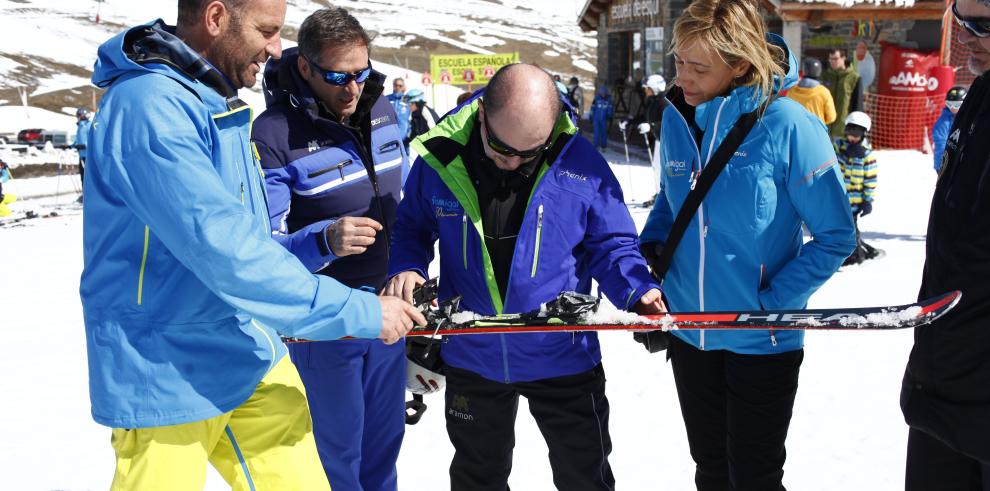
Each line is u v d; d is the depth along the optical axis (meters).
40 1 45.94
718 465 2.95
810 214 2.58
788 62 2.61
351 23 2.90
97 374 2.02
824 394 4.48
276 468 2.21
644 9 23.53
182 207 1.87
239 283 1.92
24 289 8.03
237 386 2.09
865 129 7.63
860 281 7.07
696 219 2.71
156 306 1.99
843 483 3.49
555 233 2.60
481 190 2.61
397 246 2.78
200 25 2.03
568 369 2.69
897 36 17.23
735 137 2.58
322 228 2.70
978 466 2.33
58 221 13.59
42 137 22.52
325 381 3.08
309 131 3.00
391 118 3.28
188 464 2.06
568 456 2.78
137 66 1.93
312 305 2.02
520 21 58.75
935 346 2.22
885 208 10.79
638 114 22.50
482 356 2.72
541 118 2.32
